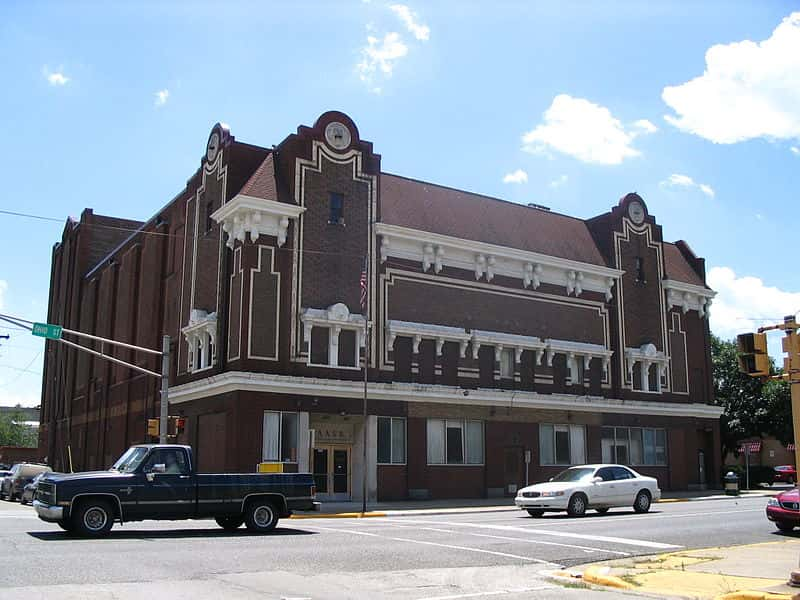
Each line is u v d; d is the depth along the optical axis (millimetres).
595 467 27062
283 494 19375
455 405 37688
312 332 34156
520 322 40938
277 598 10422
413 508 31891
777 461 70875
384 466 35281
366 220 36469
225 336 34156
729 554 15695
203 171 38969
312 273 34500
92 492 17188
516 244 41844
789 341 11586
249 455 31516
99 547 15055
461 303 38938
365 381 32500
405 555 15227
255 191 33781
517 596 11234
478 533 19641
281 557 14367
